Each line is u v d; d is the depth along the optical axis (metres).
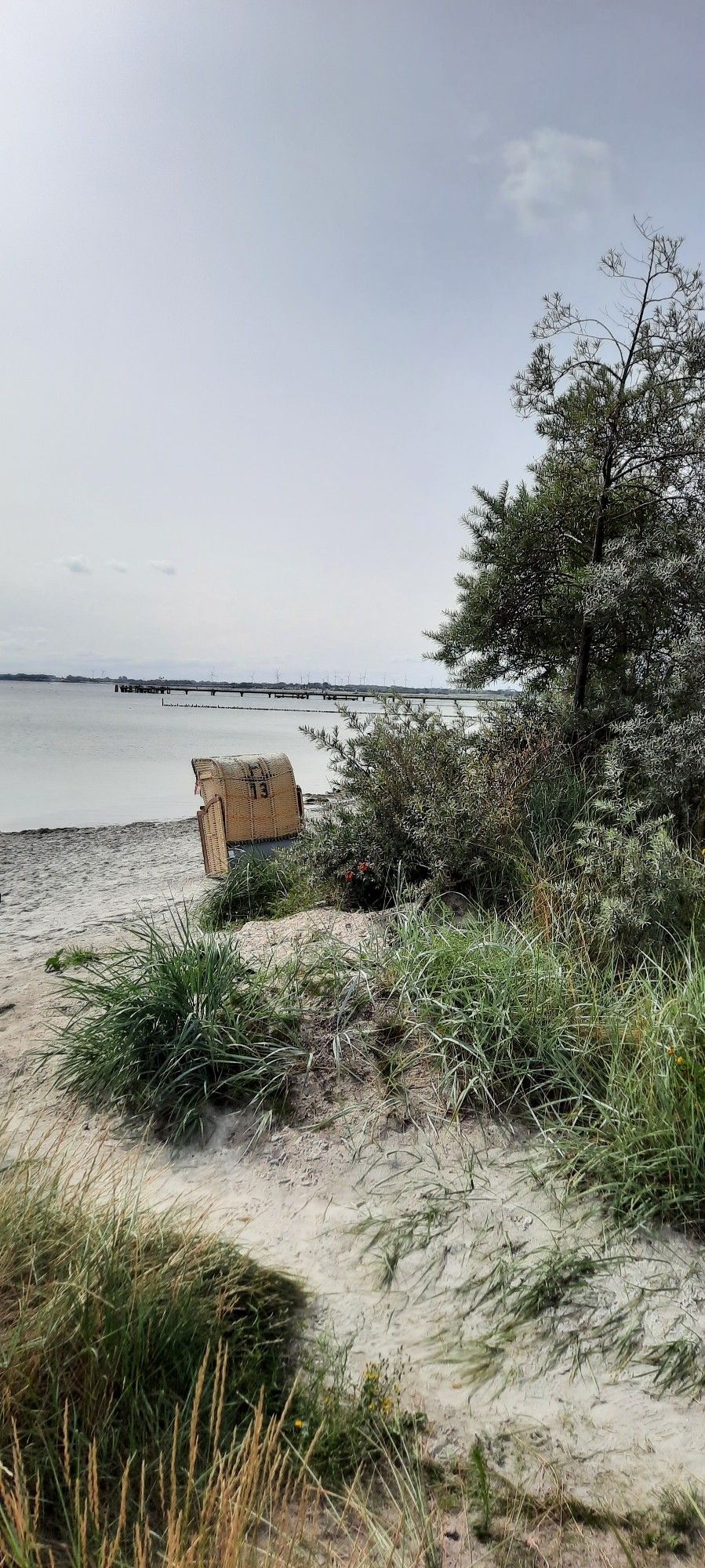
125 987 4.36
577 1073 3.61
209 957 4.39
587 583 7.20
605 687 8.04
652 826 5.19
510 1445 2.23
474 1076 3.62
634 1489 2.09
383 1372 2.45
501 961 4.09
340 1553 1.90
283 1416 2.07
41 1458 1.98
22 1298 2.31
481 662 8.85
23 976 5.96
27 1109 3.92
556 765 6.57
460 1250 2.89
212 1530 1.83
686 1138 3.05
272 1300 2.64
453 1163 3.32
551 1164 3.24
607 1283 2.70
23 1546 1.66
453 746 6.52
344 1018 4.17
